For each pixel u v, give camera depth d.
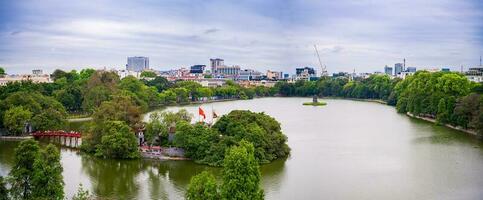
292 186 175.88
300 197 163.38
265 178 186.75
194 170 199.62
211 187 125.12
